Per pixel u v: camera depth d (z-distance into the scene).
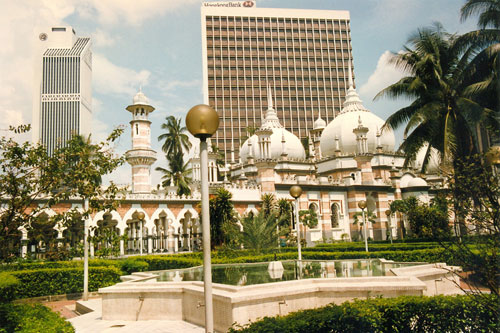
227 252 28.70
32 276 20.06
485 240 8.89
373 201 55.47
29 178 12.66
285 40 113.94
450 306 8.52
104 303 14.77
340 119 62.53
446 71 26.38
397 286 11.85
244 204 43.91
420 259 23.89
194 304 13.23
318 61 114.56
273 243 31.23
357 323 8.09
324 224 50.09
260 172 46.12
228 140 105.81
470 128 22.55
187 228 44.44
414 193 56.16
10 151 12.18
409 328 8.63
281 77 111.44
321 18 116.88
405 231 55.31
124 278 17.59
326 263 18.44
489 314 8.06
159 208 37.94
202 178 8.00
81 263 23.97
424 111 24.31
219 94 108.00
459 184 9.78
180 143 55.88
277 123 62.31
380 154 58.53
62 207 31.41
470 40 22.47
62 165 13.14
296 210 21.72
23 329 8.62
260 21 114.00
